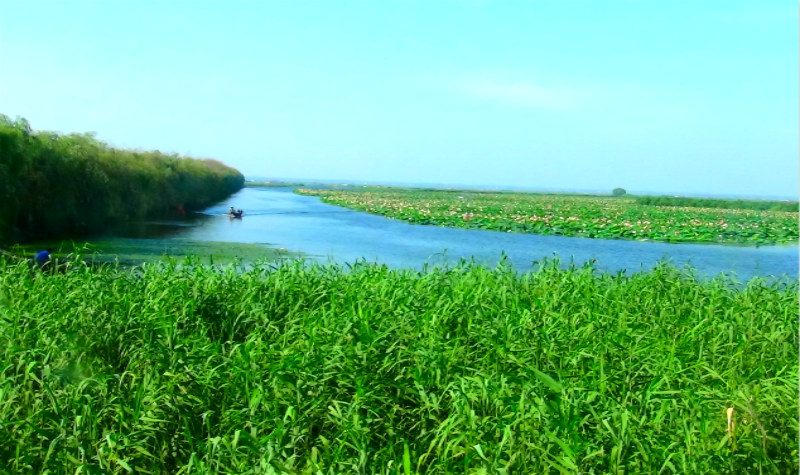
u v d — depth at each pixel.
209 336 6.23
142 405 4.33
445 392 4.49
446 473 3.73
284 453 3.74
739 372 5.18
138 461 4.03
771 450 4.02
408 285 7.58
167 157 31.05
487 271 8.89
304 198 55.91
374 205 40.69
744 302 7.49
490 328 5.81
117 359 5.45
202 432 4.29
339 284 7.70
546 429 3.68
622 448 3.68
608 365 5.16
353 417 4.05
